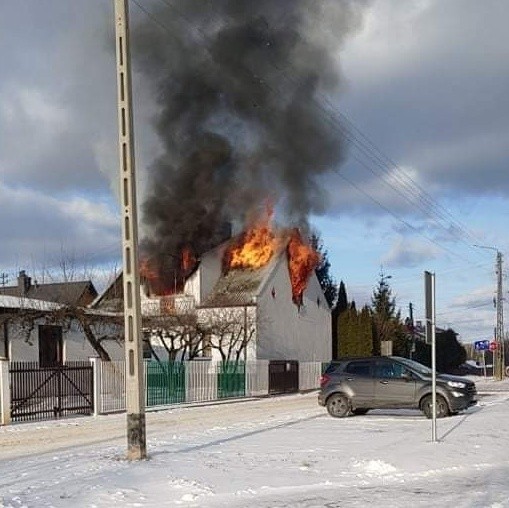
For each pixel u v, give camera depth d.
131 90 11.33
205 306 41.41
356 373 19.36
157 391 26.12
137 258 11.21
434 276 13.16
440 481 9.48
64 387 20.92
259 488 8.98
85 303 33.16
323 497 8.50
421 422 16.98
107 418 20.42
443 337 68.31
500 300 56.06
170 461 10.83
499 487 9.01
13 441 15.27
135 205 11.21
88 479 9.39
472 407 20.98
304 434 14.71
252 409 24.31
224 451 12.02
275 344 43.78
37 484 9.23
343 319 53.81
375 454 11.45
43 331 29.91
